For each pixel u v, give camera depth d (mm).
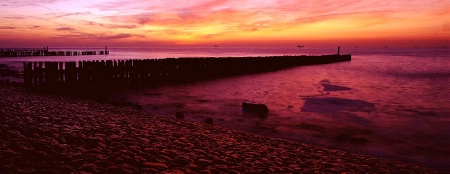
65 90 15094
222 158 5414
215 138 7215
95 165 4160
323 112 12820
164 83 21203
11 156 4039
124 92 17016
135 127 7328
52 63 14438
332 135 9469
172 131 7379
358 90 20000
